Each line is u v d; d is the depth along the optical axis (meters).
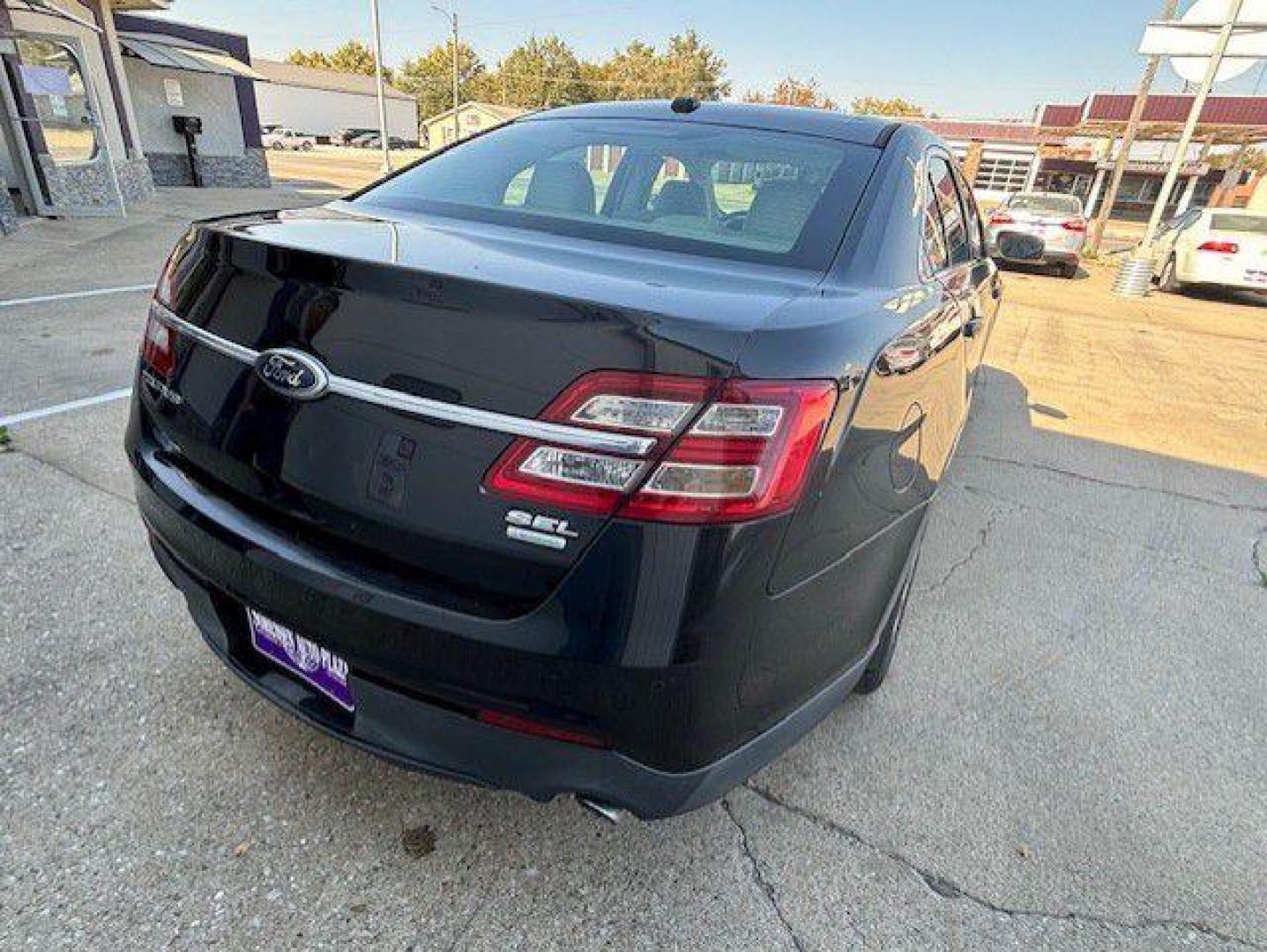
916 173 2.26
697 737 1.31
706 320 1.23
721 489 1.19
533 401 1.21
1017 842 1.90
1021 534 3.63
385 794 1.86
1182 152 11.34
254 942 1.51
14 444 3.45
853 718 2.29
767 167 2.09
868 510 1.54
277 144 51.53
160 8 13.38
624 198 2.13
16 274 6.89
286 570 1.43
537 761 1.34
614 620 1.21
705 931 1.61
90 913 1.53
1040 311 10.20
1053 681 2.55
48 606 2.39
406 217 1.98
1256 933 1.72
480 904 1.62
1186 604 3.11
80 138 10.82
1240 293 13.20
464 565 1.28
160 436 1.74
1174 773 2.18
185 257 1.69
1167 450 5.01
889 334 1.56
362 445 1.34
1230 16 10.52
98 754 1.90
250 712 2.06
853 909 1.69
